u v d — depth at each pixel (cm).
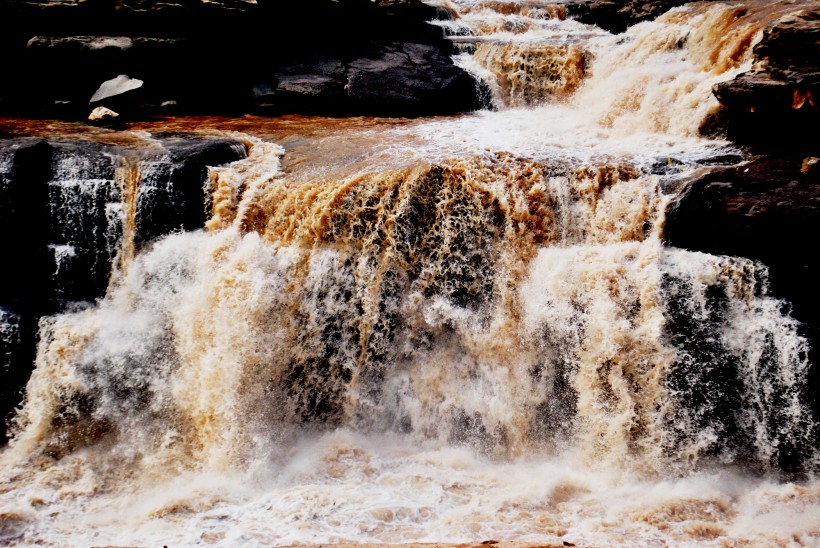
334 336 776
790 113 794
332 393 772
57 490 659
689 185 759
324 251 789
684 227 755
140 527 600
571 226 802
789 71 795
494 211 800
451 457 724
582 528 599
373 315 773
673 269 717
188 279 782
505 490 664
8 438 739
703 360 697
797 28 809
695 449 689
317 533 586
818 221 698
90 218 805
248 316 750
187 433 735
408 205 789
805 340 679
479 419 751
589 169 807
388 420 768
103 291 805
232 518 614
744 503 640
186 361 756
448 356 774
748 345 695
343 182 797
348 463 709
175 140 924
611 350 706
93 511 629
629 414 695
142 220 807
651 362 700
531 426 738
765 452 688
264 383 749
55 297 791
